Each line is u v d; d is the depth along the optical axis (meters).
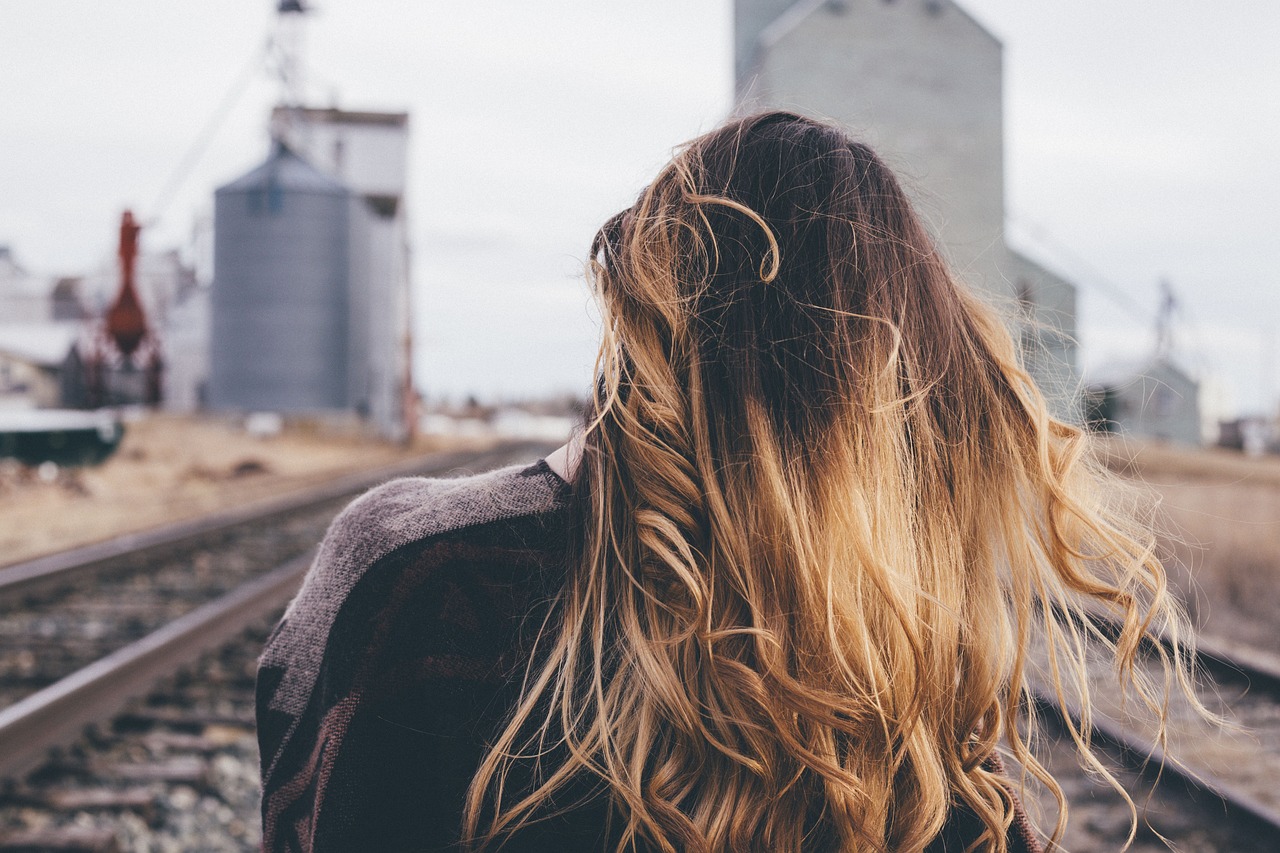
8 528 12.18
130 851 3.36
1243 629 7.27
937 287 0.97
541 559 0.86
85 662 5.79
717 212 0.92
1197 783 3.80
